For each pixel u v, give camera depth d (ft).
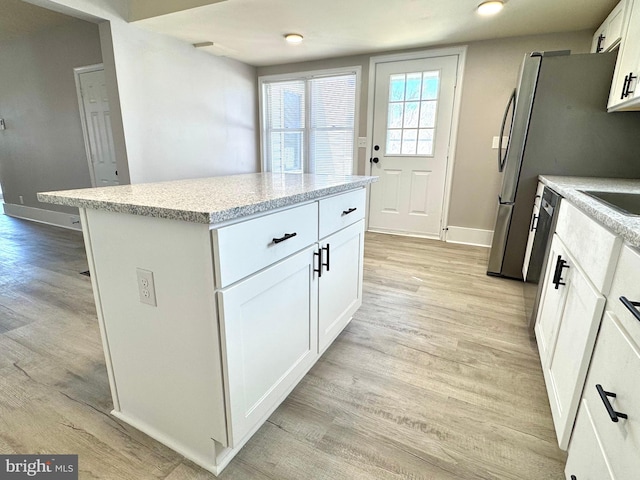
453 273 9.77
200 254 3.12
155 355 3.82
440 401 4.87
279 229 3.92
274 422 4.48
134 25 9.88
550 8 8.39
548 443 4.17
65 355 5.85
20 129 15.02
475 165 12.05
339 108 14.19
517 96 8.16
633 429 2.31
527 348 6.14
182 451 4.00
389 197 13.89
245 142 15.21
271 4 8.29
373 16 9.00
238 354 3.48
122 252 3.66
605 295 3.17
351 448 4.10
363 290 8.64
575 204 4.58
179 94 11.73
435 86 12.17
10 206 17.07
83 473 3.74
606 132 7.62
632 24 6.22
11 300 7.94
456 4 8.21
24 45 13.50
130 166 10.41
